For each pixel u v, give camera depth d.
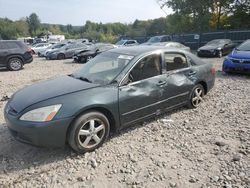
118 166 3.59
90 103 3.77
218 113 5.49
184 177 3.29
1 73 13.20
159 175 3.35
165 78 4.88
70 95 3.79
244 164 3.50
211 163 3.57
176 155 3.82
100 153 3.92
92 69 4.81
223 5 32.88
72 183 3.26
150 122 5.05
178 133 4.56
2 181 3.32
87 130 3.84
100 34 88.06
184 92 5.35
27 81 10.38
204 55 18.27
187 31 35.44
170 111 5.61
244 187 3.04
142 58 4.58
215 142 4.15
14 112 3.71
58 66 15.84
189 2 33.78
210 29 33.69
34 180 3.34
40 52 26.94
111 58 4.87
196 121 5.08
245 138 4.25
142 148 4.05
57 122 3.53
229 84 8.18
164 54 4.96
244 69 8.98
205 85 5.97
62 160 3.78
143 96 4.45
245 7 31.48
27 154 3.96
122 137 4.44
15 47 14.31
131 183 3.21
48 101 3.65
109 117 4.15
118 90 4.14
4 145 4.24
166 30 41.12
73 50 21.95
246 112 5.49
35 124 3.46
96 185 3.20
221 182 3.15
